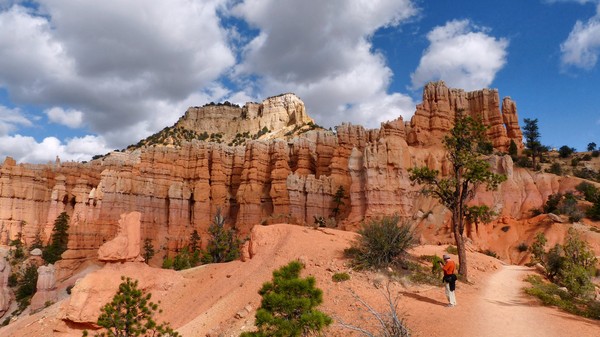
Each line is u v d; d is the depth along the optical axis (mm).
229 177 101688
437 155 67250
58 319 31672
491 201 59531
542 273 35906
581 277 28641
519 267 39125
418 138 71062
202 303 29641
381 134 70812
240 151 103000
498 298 24016
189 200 97875
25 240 91938
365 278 24906
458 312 19859
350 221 62844
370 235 27891
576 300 25953
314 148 91062
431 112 73938
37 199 96938
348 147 82062
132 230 35031
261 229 34281
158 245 92438
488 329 17438
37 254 85938
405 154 64625
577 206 54500
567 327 18172
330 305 21656
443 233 55500
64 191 98312
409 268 27344
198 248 85438
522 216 57344
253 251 32938
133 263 34219
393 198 61000
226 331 23156
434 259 28266
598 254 45062
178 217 94938
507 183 61031
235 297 27094
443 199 32656
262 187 92312
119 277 32406
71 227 86438
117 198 92562
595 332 17641
